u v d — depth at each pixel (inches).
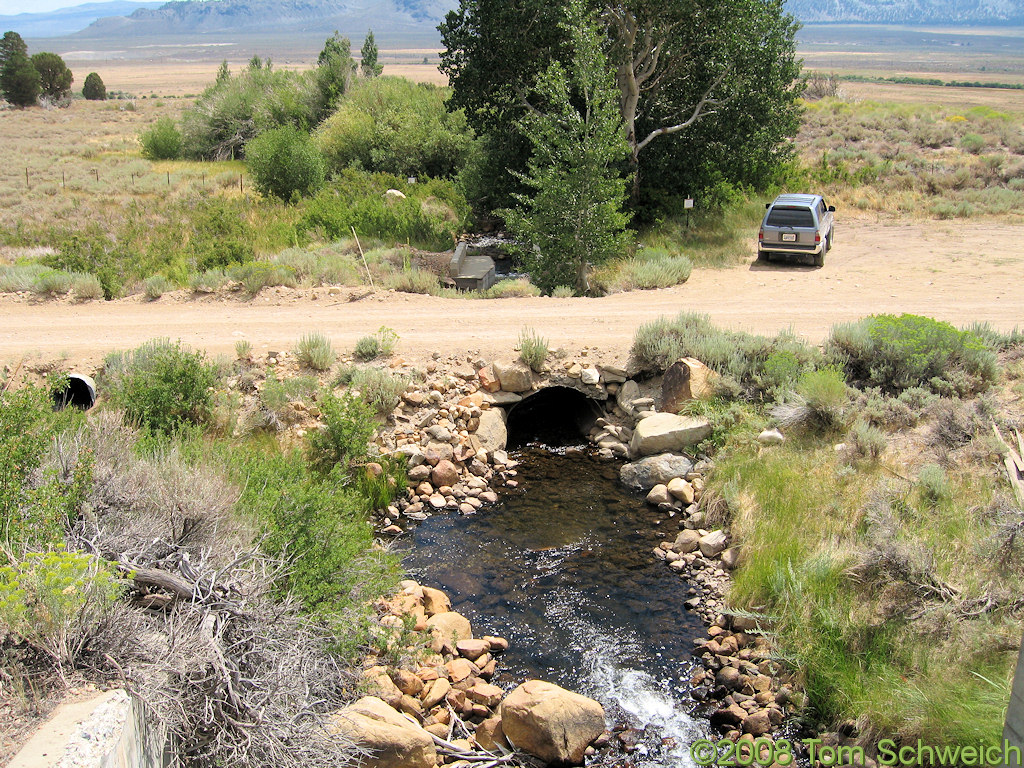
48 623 184.4
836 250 860.6
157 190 1400.1
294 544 273.6
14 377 459.2
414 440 449.4
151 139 1889.8
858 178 1146.0
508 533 384.8
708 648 295.0
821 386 413.4
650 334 501.4
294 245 903.7
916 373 442.0
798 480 378.3
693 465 427.2
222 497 275.7
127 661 189.3
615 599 329.4
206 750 199.0
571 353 509.7
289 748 198.5
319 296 642.2
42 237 981.2
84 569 195.6
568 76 874.8
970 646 253.6
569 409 527.8
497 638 299.0
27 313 590.9
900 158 1263.5
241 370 475.5
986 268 738.2
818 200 799.1
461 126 1411.2
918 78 4835.1
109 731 161.2
